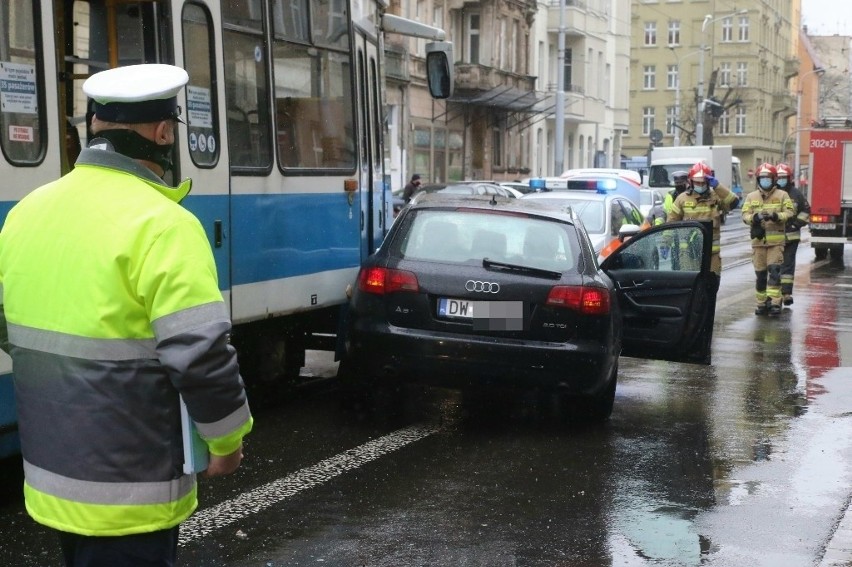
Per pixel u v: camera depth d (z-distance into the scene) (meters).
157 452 3.24
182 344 3.13
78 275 3.19
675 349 10.28
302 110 9.04
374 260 8.84
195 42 7.54
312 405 9.67
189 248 3.20
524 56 55.81
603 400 9.13
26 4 6.06
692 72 98.94
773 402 10.20
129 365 3.19
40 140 6.14
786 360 12.76
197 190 7.52
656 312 10.31
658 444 8.44
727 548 6.04
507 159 54.44
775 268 17.14
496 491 7.03
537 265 8.66
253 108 8.28
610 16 70.62
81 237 3.21
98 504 3.19
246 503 6.63
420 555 5.80
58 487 3.21
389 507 6.62
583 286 8.52
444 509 6.61
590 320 8.48
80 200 3.24
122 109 3.26
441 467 7.58
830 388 10.96
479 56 50.38
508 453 8.03
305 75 9.09
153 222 3.19
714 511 6.73
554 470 7.58
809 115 139.00
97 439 3.18
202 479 7.12
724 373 11.82
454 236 8.86
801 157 135.12
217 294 3.22
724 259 29.86
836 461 8.03
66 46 7.21
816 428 9.12
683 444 8.45
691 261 10.23
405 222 9.04
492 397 10.12
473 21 50.31
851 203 28.53
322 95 9.39
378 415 9.27
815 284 22.94
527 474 7.46
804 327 15.80
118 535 3.22
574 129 65.38
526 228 8.90
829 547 6.07
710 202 14.97
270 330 9.66
